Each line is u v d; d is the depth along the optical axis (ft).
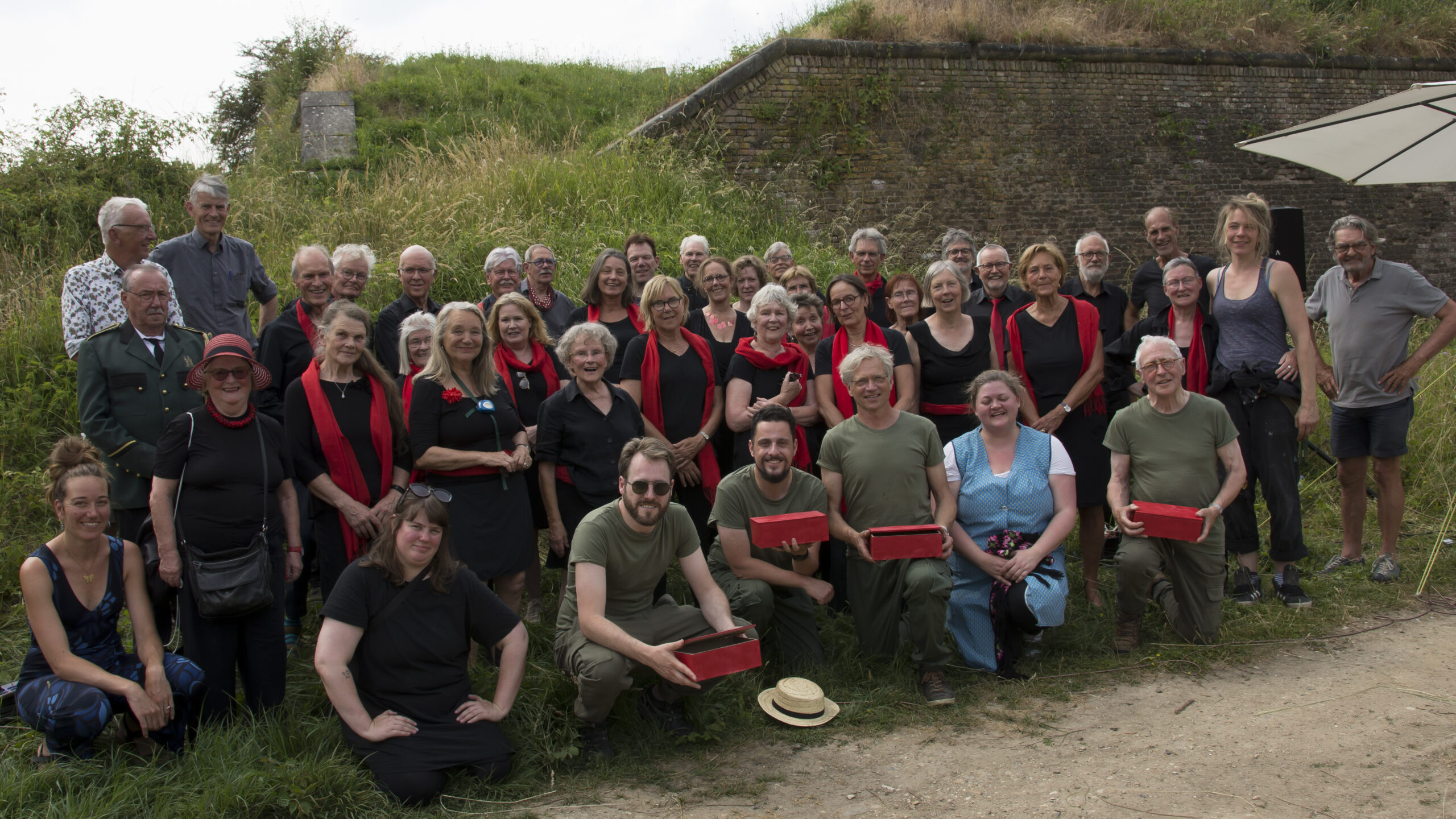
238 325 16.84
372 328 16.48
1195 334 16.67
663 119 38.58
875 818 9.86
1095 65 43.39
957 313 16.65
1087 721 12.14
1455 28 49.24
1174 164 44.47
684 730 11.90
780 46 39.65
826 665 13.85
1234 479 14.51
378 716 10.75
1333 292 17.38
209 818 9.50
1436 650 13.84
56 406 20.07
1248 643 14.39
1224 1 47.21
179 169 34.06
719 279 17.11
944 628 12.84
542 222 29.55
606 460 14.33
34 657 10.96
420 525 10.62
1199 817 9.63
